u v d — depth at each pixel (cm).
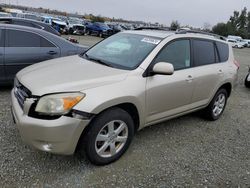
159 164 380
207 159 409
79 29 3666
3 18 1037
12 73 618
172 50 437
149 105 396
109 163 367
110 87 345
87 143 336
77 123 315
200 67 489
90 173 344
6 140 400
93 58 439
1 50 600
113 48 452
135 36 462
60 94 317
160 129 495
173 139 461
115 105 352
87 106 319
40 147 318
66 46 682
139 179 343
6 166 341
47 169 343
